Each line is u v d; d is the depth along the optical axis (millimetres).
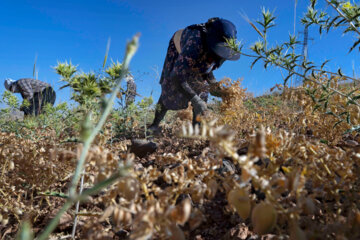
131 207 875
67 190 1831
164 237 848
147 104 4152
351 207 1036
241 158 792
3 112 4469
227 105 3832
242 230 1259
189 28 4340
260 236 1181
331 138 2246
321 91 2062
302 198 856
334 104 2119
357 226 833
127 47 575
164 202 943
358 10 1406
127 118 3885
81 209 1632
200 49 4027
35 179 1635
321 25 1694
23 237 375
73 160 1056
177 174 1096
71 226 1499
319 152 1231
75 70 1348
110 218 1505
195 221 840
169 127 4938
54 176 1645
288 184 834
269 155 1054
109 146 1719
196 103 3889
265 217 818
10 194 1568
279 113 3381
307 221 1057
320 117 2346
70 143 1555
